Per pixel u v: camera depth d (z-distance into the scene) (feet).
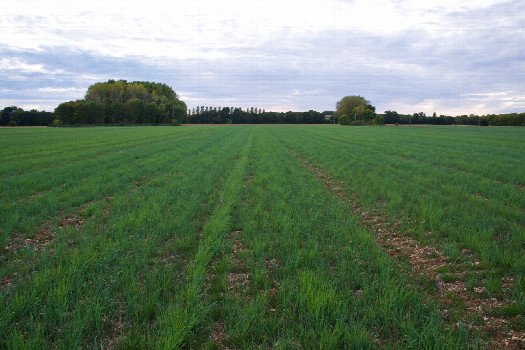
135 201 29.91
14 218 23.93
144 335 10.83
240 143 112.78
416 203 29.91
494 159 64.23
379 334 11.76
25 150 82.84
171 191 34.58
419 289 14.74
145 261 16.80
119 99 452.35
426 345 10.70
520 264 15.96
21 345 10.25
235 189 34.81
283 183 40.34
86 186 36.65
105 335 11.62
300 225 22.93
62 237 20.43
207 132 206.39
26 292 13.47
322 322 11.78
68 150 85.05
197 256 17.04
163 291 14.19
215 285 14.87
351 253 18.08
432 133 194.29
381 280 14.93
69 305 12.98
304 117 542.98
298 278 15.08
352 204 30.45
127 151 80.43
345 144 105.81
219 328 12.12
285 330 11.77
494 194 33.04
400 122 512.63
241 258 18.25
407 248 19.76
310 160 64.44
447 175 44.98
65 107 361.92
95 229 22.36
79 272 14.94
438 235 20.94
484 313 12.80
